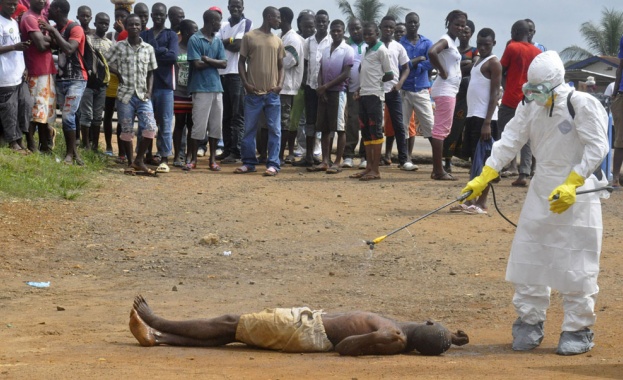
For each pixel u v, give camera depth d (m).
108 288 11.31
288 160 22.45
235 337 8.20
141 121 19.47
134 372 6.99
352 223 15.55
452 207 16.72
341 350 7.86
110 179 18.69
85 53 19.25
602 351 8.33
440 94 19.89
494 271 12.24
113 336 8.71
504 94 18.03
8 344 8.24
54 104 19.05
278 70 20.38
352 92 21.62
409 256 13.18
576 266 8.38
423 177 20.77
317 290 11.20
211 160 20.89
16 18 19.31
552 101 8.43
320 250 13.57
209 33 20.09
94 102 20.67
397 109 21.48
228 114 22.14
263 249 13.64
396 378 6.91
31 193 16.23
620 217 16.41
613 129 19.47
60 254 13.03
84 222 14.95
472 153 17.89
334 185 19.33
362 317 8.10
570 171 8.42
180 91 20.80
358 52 21.42
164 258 12.97
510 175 21.25
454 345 8.56
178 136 21.08
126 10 23.16
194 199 17.33
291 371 7.14
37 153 18.75
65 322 9.38
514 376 7.07
